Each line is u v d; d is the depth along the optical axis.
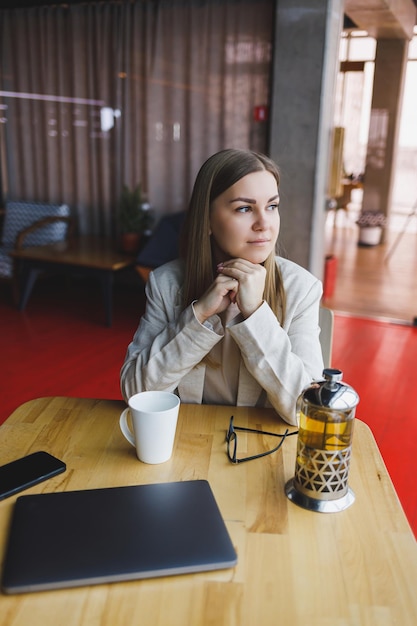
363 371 3.43
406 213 6.11
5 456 1.04
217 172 1.18
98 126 4.93
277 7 3.83
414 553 0.82
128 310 4.64
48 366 3.39
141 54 4.59
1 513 0.88
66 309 4.61
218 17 4.29
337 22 3.89
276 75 3.94
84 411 1.22
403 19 4.74
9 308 4.60
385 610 0.71
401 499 2.12
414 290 5.38
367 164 5.99
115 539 0.80
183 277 1.35
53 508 0.87
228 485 0.96
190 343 1.17
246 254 1.18
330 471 0.89
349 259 6.42
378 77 5.35
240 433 1.14
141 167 4.85
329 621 0.69
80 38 4.77
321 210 4.15
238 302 1.17
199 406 1.27
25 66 5.03
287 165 4.04
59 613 0.69
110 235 5.16
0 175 5.42
